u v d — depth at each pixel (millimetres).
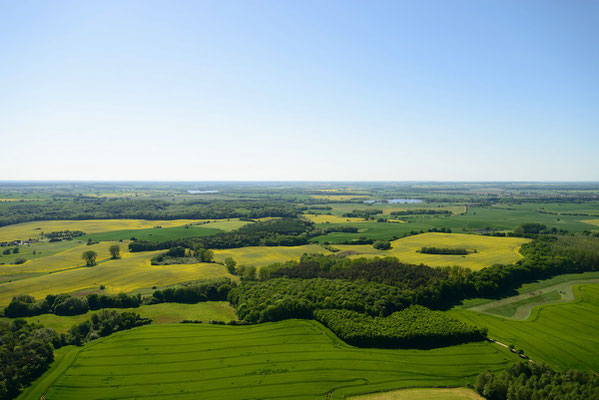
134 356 87375
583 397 64000
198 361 85438
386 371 81312
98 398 72438
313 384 76750
